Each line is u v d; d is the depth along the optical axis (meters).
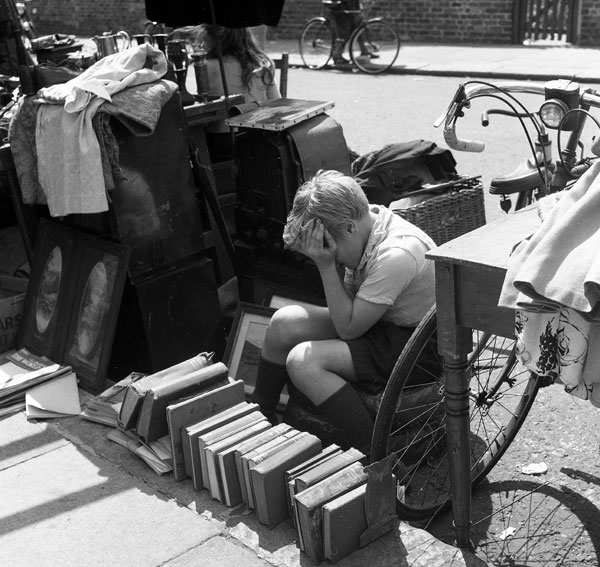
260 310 3.61
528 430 3.35
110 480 2.91
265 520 2.58
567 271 1.87
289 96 10.66
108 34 4.55
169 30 9.98
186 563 2.48
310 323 3.05
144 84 3.54
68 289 3.74
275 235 3.81
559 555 2.69
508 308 2.14
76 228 3.83
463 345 2.38
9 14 4.66
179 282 3.76
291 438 2.69
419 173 4.29
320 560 2.44
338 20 12.46
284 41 15.20
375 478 2.42
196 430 2.78
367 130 8.52
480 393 3.18
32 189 3.72
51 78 3.75
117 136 3.47
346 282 3.11
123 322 3.73
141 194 3.59
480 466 3.02
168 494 2.80
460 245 2.31
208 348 3.89
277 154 3.65
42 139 3.51
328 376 2.88
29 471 2.99
